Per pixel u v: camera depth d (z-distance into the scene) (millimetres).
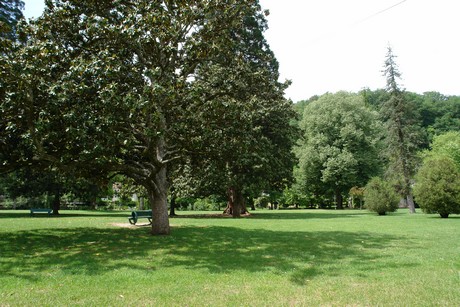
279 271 7711
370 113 50281
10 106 10414
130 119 11039
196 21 14234
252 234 14789
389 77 38156
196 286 6512
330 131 49469
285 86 24016
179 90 12430
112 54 11570
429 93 79875
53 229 16281
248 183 27984
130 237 13531
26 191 34000
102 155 10656
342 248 10984
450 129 64188
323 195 57750
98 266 8188
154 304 5500
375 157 48406
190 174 28234
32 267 8062
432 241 12438
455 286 6422
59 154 12469
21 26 11383
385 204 30281
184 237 13609
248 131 14484
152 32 11852
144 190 34844
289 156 31000
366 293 6051
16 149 13219
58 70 11469
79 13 12945
